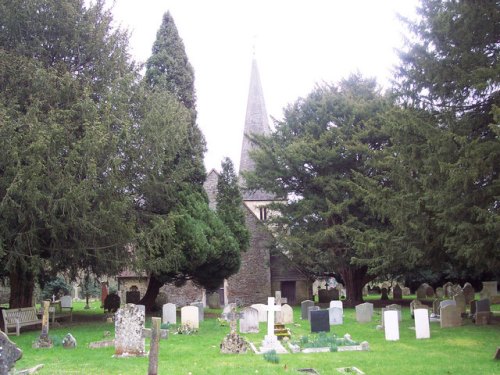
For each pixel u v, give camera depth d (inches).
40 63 745.6
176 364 461.7
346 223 1208.2
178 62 1181.1
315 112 1385.3
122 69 858.1
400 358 492.1
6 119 658.8
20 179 634.8
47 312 566.3
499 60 617.3
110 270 806.5
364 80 1450.5
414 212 697.0
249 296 1507.1
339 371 430.9
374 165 1019.3
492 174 601.0
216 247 1057.5
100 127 706.2
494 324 733.3
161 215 915.4
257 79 2075.5
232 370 431.2
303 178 1365.7
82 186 680.4
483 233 590.2
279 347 547.2
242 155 2001.7
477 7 614.5
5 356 301.7
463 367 443.2
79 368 433.4
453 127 650.8
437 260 777.6
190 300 1423.5
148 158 837.2
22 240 692.7
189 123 1069.1
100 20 860.6
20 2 749.3
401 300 1429.6
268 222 1406.3
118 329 502.9
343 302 1309.1
